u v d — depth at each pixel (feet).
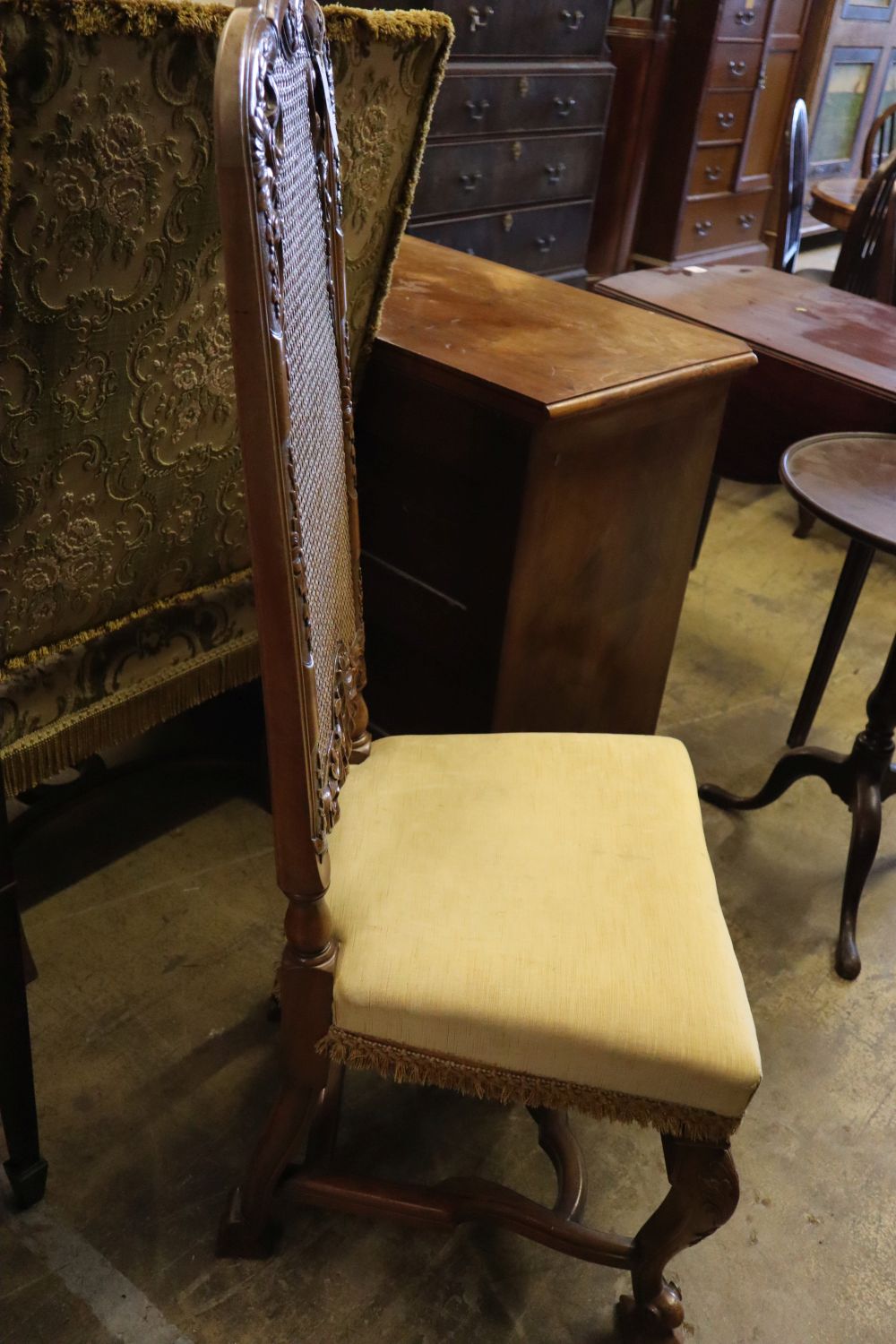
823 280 11.69
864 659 8.16
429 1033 3.07
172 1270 3.89
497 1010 3.00
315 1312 3.82
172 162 3.17
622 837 3.59
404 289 5.54
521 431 4.53
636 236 13.69
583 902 3.31
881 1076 4.97
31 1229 3.96
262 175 2.22
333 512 3.35
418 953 3.11
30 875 5.45
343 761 3.44
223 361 3.81
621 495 5.15
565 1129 4.24
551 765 3.90
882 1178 4.52
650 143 13.03
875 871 6.20
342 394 3.59
